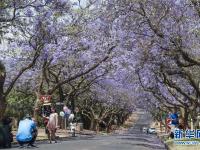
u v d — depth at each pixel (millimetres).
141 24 27203
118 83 57281
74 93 57844
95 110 87875
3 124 27328
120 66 43375
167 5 26281
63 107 51469
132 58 31438
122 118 140875
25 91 54125
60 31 38000
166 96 47469
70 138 42406
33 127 27375
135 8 26344
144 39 28109
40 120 54031
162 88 44719
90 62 45000
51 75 53094
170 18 26500
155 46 27594
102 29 36031
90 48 43031
